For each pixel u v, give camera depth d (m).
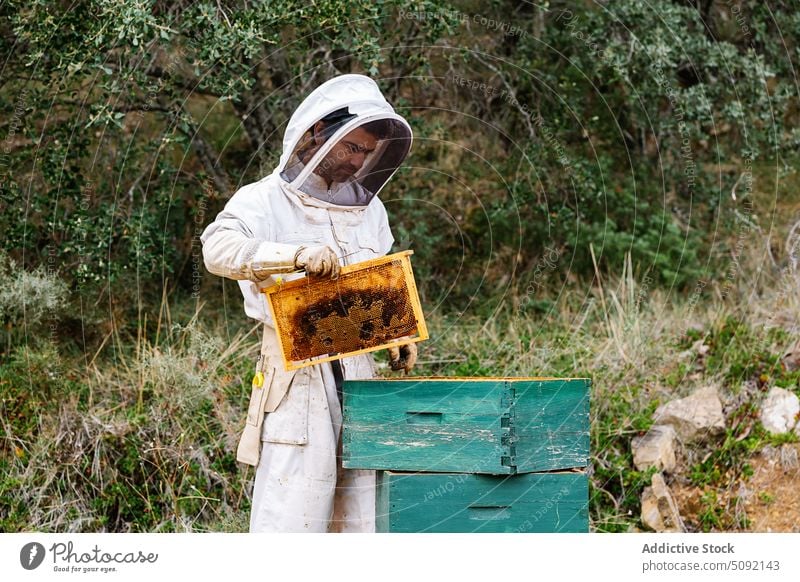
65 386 4.70
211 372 4.80
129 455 4.47
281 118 5.80
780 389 4.99
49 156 5.17
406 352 3.49
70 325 5.30
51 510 4.19
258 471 3.26
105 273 5.26
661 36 6.07
